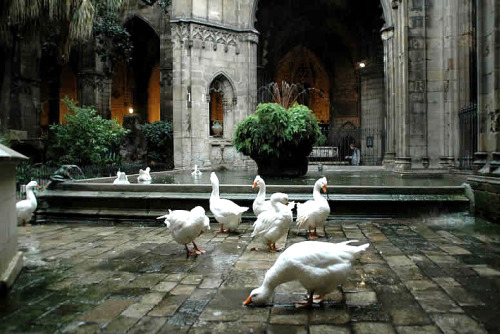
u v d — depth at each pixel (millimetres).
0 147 4582
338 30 32531
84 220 8852
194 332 3234
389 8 18688
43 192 9227
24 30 16469
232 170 21562
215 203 7211
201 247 6238
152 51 39000
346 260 3740
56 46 25281
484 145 9031
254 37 22781
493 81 8555
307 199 8445
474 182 8625
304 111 13492
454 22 14992
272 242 5918
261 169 14188
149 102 40031
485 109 9000
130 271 4969
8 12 14680
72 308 3770
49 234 7438
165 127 24484
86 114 19250
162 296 4070
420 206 8547
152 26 31109
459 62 14867
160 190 8906
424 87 15492
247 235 7113
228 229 7395
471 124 13719
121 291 4230
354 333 3197
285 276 3705
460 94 14891
